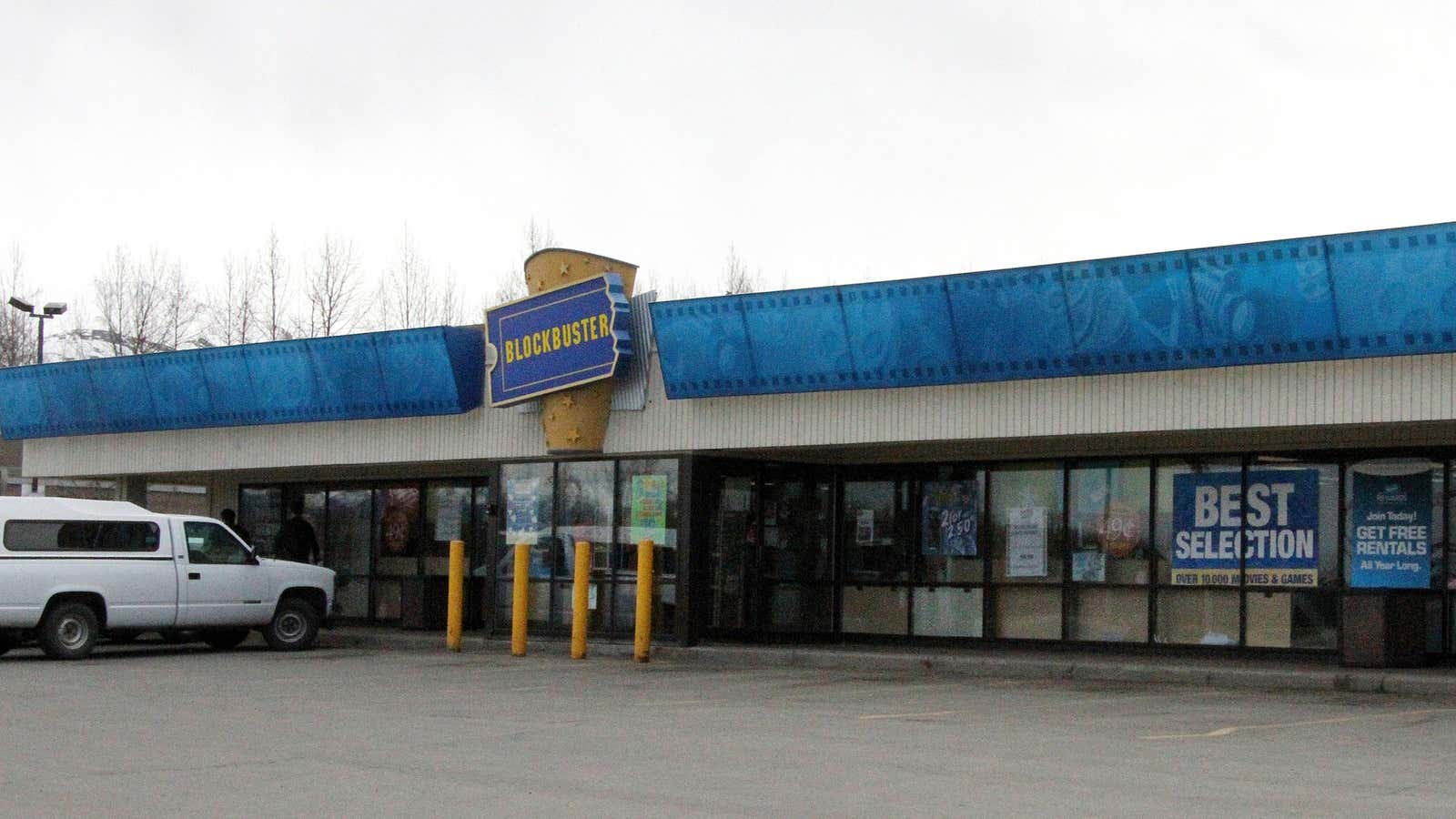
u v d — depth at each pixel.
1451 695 17.52
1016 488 24.50
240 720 14.63
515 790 10.21
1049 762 11.69
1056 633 23.83
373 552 31.78
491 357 26.44
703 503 24.39
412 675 20.34
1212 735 13.52
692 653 23.58
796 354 22.38
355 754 12.05
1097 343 19.72
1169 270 18.97
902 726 14.23
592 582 25.58
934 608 25.14
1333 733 13.77
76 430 32.47
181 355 30.14
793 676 20.42
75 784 10.50
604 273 24.52
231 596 24.59
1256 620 21.98
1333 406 18.22
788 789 10.26
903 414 21.73
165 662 22.78
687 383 23.66
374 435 28.12
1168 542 22.88
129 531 23.58
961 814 9.27
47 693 17.38
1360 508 21.31
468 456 26.94
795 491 25.89
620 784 10.50
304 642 25.73
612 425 24.97
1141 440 21.30
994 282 20.34
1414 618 19.83
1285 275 18.16
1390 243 17.41
